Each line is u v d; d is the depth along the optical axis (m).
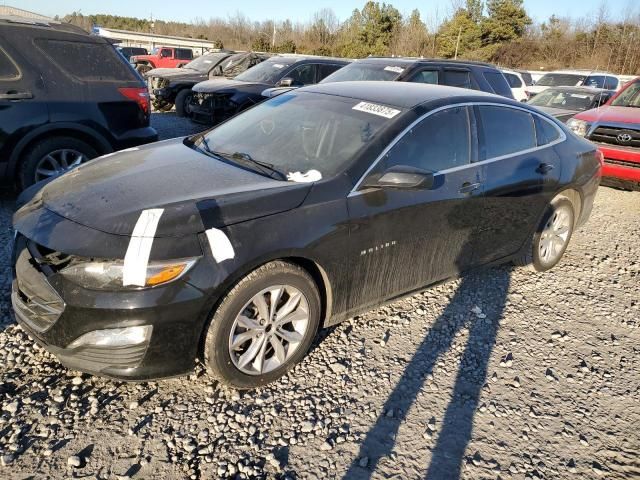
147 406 2.68
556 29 43.66
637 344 3.72
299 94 4.10
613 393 3.15
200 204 2.65
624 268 5.05
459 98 3.79
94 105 5.46
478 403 2.94
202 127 10.91
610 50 38.03
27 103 5.04
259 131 3.74
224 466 2.35
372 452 2.53
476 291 4.26
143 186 2.92
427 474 2.43
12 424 2.47
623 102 8.27
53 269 2.57
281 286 2.80
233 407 2.73
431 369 3.20
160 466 2.33
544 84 16.22
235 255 2.57
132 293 2.40
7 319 3.28
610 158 7.34
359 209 3.03
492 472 2.48
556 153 4.42
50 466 2.28
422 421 2.76
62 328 2.48
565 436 2.76
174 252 2.45
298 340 2.98
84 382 2.80
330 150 3.29
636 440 2.79
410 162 3.34
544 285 4.50
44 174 5.33
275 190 2.86
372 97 3.74
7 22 5.04
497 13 43.53
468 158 3.70
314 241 2.84
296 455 2.46
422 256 3.51
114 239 2.46
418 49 44.44
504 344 3.55
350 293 3.19
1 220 4.91
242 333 2.76
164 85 13.39
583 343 3.67
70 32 5.44
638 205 7.47
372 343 3.40
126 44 40.41
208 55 16.84
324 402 2.83
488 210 3.83
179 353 2.55
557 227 4.65
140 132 5.89
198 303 2.50
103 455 2.36
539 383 3.18
